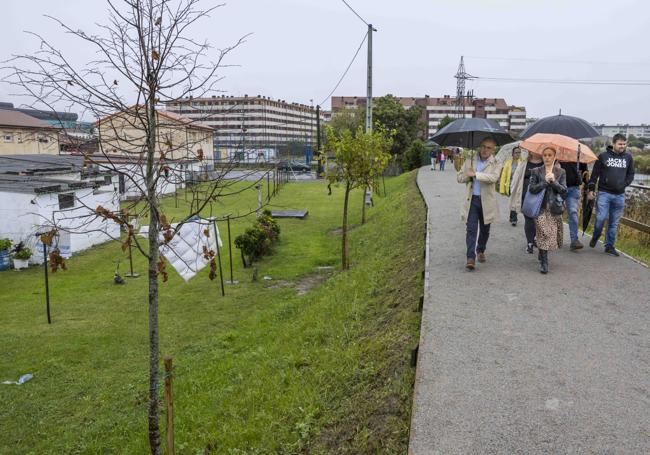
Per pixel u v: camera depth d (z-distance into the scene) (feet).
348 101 392.06
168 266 51.42
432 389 13.55
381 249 41.16
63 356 30.55
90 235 65.67
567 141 27.09
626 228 34.32
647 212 34.96
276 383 20.16
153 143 15.30
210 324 35.32
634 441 11.19
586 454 10.82
